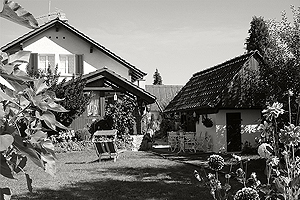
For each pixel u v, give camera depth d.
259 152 3.30
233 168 11.56
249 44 30.11
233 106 17.38
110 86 20.88
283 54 13.04
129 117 20.02
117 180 10.02
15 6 1.13
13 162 1.38
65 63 22.55
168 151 19.00
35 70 19.45
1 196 1.25
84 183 9.63
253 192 2.84
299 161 3.31
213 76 20.39
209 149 17.98
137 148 19.39
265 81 13.66
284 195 2.99
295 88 11.87
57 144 17.70
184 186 9.05
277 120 11.55
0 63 1.20
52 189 8.88
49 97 1.51
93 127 19.92
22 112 1.41
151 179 10.13
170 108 23.02
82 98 17.98
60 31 22.33
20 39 21.16
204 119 18.08
